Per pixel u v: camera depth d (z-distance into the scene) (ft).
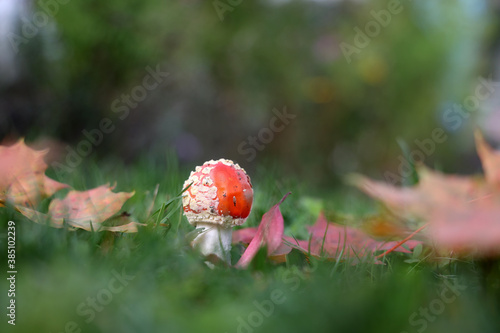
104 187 8.21
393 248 7.43
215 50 23.22
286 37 25.72
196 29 22.47
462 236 4.45
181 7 22.39
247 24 24.36
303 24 26.32
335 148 28.19
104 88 21.15
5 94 19.77
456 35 29.04
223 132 24.29
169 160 14.21
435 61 28.60
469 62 29.48
